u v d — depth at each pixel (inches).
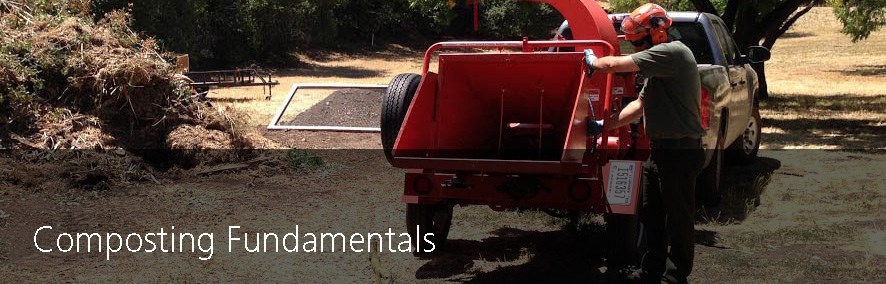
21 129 361.7
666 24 220.8
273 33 1254.9
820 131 563.2
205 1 1082.7
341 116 531.2
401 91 274.5
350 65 1315.2
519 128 263.0
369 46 1551.4
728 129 346.3
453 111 253.8
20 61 376.2
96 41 396.5
